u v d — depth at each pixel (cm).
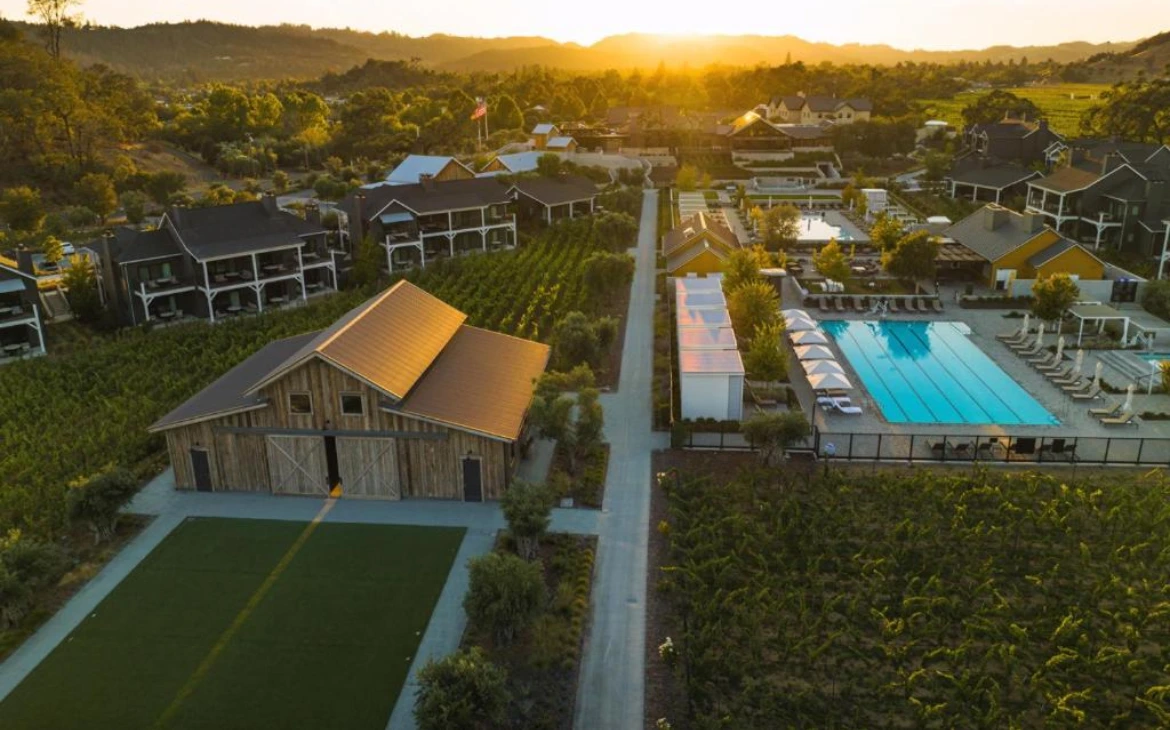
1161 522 3488
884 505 3731
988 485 3853
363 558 3459
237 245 6719
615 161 13712
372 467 3894
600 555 3459
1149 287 6531
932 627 2889
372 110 16162
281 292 7200
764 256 7538
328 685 2748
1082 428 4578
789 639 2856
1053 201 9219
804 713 2581
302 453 3916
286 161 15712
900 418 4775
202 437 3959
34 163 11975
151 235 6669
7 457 4378
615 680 2756
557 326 5925
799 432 3972
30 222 9800
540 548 3494
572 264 8025
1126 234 8244
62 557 3312
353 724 2583
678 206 11500
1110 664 2712
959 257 7438
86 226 10688
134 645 2956
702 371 4612
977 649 2855
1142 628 2928
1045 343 5888
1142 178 8231
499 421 3919
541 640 2892
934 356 5775
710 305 5881
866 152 14800
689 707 2612
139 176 12375
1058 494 3778
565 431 4028
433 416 3781
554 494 3712
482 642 2928
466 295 6938
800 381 5306
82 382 5338
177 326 6488
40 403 5044
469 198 8612
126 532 3681
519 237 9338
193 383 5294
